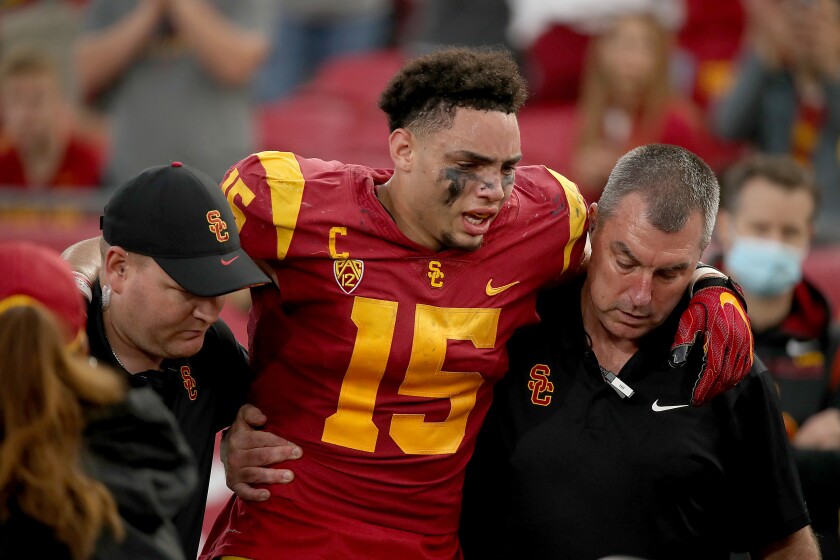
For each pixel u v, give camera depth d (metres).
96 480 8.64
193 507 10.82
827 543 13.05
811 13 21.80
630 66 22.00
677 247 10.74
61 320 8.86
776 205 14.98
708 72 25.81
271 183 10.85
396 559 11.07
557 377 11.55
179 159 22.06
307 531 11.04
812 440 13.50
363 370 10.88
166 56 22.08
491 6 25.47
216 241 10.17
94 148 22.33
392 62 26.78
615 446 11.27
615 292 10.96
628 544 11.19
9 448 8.19
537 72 25.58
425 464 11.08
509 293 11.14
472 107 10.31
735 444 11.37
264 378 11.41
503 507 11.51
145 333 10.20
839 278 19.22
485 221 10.60
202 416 11.04
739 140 22.86
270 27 23.41
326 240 10.81
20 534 8.28
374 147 24.78
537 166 11.61
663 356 11.41
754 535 11.69
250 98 23.48
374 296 10.83
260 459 11.14
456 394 11.09
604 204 11.12
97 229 19.45
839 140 21.89
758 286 14.58
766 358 14.87
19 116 21.64
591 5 26.34
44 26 22.05
